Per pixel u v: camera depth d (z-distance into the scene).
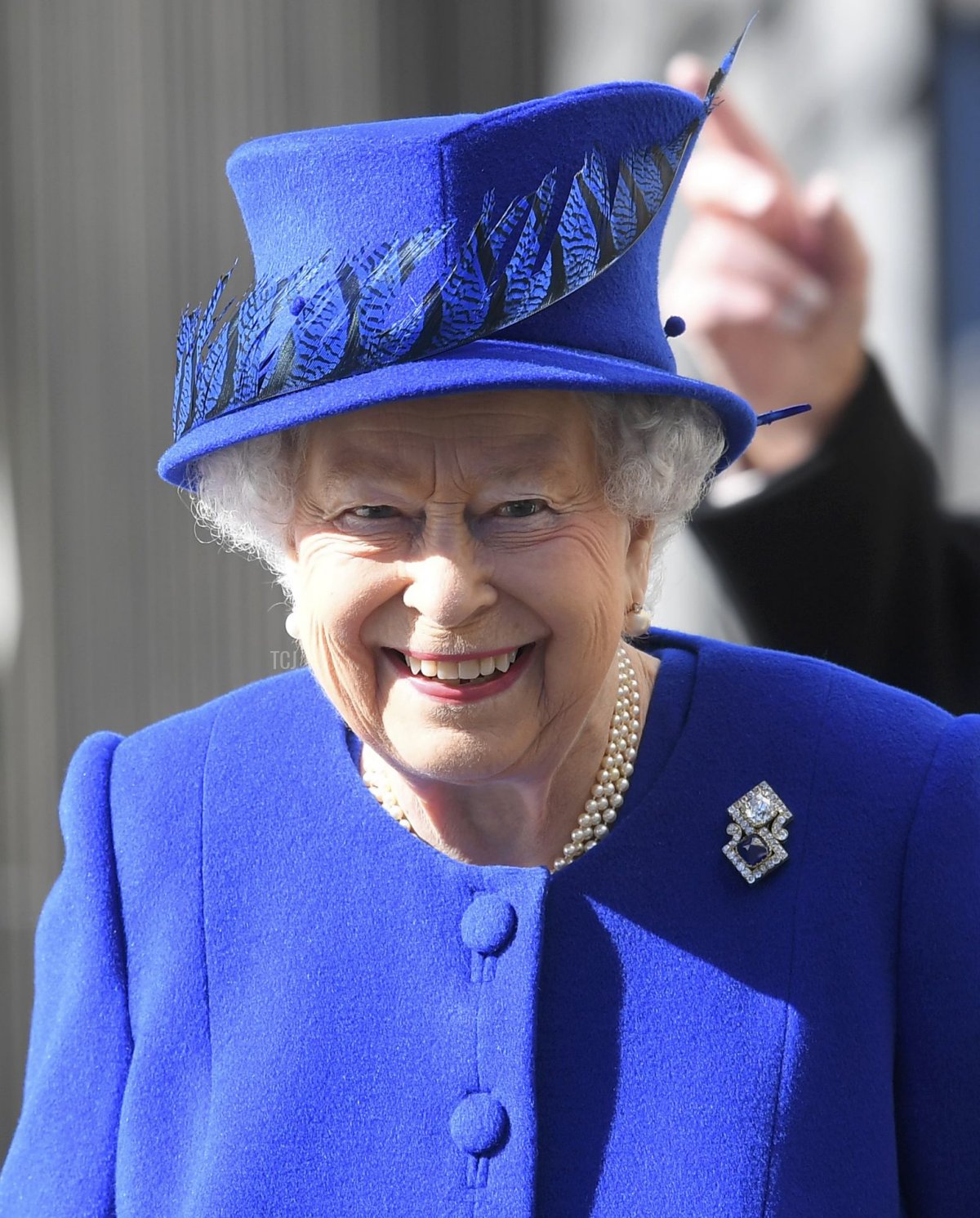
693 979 6.89
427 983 7.05
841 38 12.88
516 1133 6.66
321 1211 6.78
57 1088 7.48
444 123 6.58
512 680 6.61
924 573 11.16
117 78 16.67
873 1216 6.70
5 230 16.86
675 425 6.75
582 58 15.25
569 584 6.45
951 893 6.96
